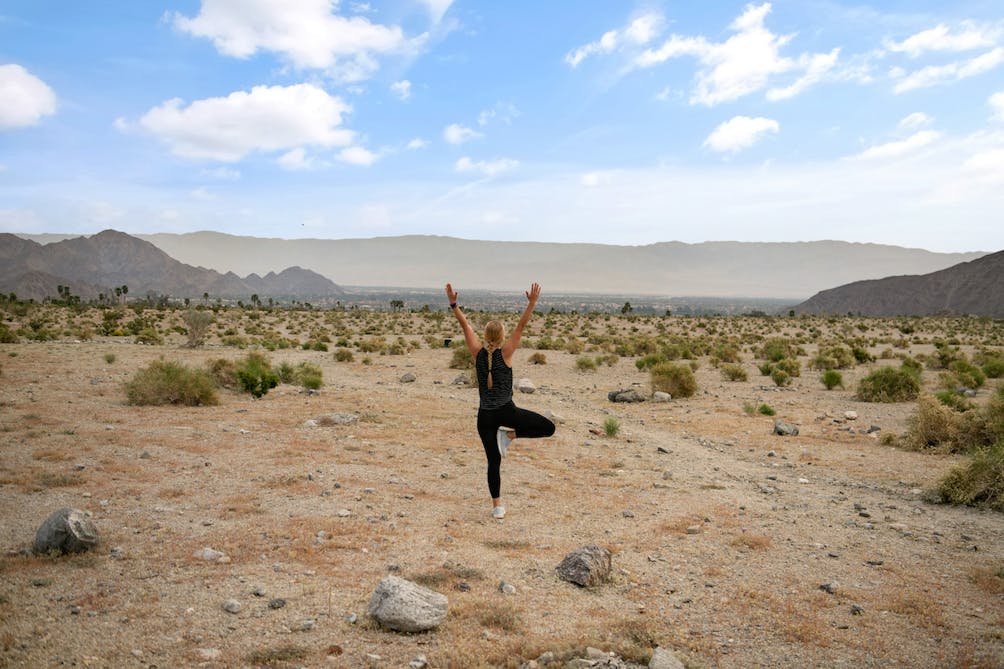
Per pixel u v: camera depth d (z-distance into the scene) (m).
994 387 21.06
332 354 35.56
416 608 4.30
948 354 31.67
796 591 5.39
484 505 7.66
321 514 6.89
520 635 4.29
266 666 3.72
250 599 4.65
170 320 69.75
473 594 4.93
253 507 7.03
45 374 18.78
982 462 8.68
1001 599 5.32
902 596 5.32
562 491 8.52
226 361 18.91
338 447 10.62
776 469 10.77
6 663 3.60
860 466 10.99
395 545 5.99
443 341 46.72
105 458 9.04
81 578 4.91
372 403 16.19
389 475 8.88
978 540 6.98
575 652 3.99
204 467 8.82
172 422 12.19
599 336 55.00
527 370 28.72
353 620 4.33
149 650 3.84
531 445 11.80
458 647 4.05
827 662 4.16
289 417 13.44
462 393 20.06
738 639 4.46
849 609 5.05
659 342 47.75
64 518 5.46
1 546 5.57
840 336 63.91
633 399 19.38
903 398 19.00
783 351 37.16
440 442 11.50
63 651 3.78
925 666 4.14
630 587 5.33
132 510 6.77
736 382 24.94
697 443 13.03
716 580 5.59
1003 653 4.31
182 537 5.98
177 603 4.53
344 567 5.37
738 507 8.12
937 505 8.56
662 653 3.96
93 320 64.44
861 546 6.71
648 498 8.38
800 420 15.89
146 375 14.71
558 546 6.27
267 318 82.75
